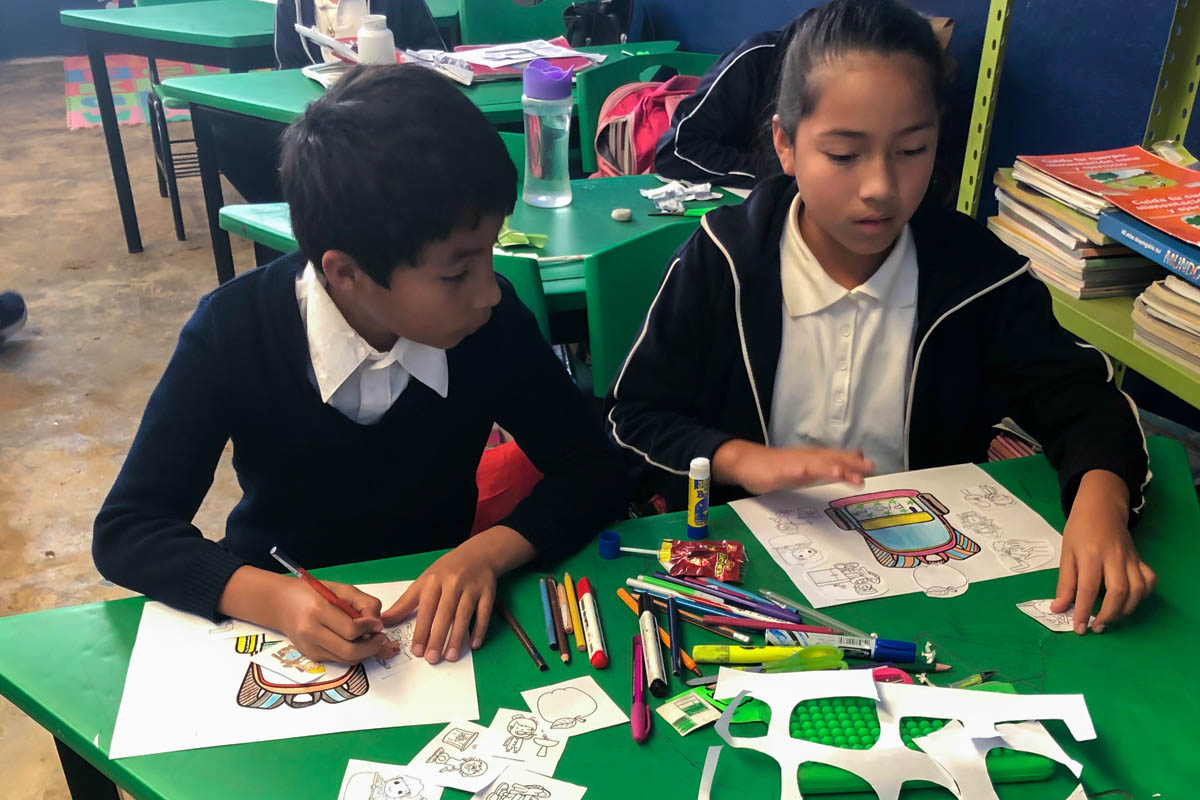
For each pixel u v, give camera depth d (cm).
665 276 129
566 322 167
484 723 76
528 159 196
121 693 79
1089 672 82
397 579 93
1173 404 195
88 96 596
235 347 102
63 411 276
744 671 80
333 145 85
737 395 128
